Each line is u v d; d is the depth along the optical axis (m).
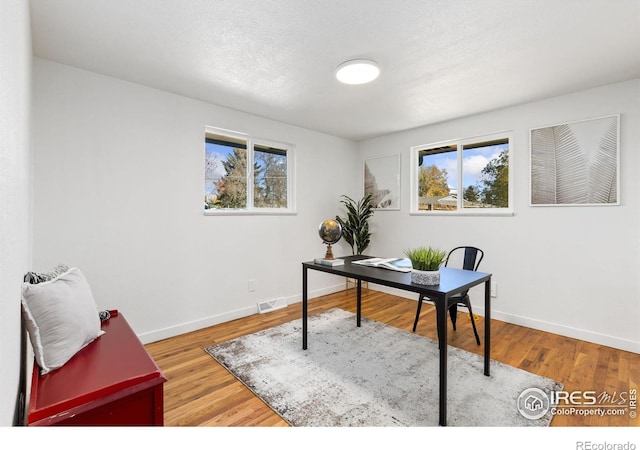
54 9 1.67
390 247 4.48
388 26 1.84
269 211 3.81
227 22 1.80
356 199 4.90
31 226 1.97
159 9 1.68
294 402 1.88
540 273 3.07
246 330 3.05
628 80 2.56
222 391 2.00
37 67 2.20
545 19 1.76
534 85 2.68
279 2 1.62
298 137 4.04
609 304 2.69
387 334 2.95
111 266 2.54
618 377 2.16
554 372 2.23
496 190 3.49
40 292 1.21
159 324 2.81
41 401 1.01
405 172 4.27
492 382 2.09
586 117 2.77
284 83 2.66
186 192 2.98
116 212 2.56
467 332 3.01
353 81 2.49
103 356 1.31
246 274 3.50
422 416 1.75
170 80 2.60
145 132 2.71
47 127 2.24
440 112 3.41
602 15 1.72
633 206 2.57
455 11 1.70
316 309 3.76
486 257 3.45
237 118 3.38
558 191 2.94
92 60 2.25
